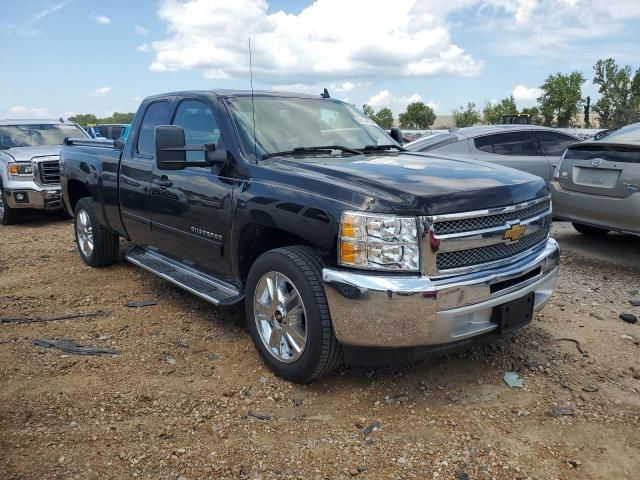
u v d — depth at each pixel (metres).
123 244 7.25
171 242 4.75
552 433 3.00
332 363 3.33
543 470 2.70
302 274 3.27
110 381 3.59
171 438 2.96
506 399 3.35
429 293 2.96
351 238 3.05
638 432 3.01
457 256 3.13
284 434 3.00
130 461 2.77
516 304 3.36
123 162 5.32
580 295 5.15
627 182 5.69
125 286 5.64
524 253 3.51
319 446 2.89
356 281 3.01
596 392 3.43
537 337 4.22
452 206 3.06
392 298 2.95
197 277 4.59
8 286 5.70
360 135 4.70
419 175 3.40
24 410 3.23
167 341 4.23
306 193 3.34
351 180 3.30
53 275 6.10
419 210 2.99
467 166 3.79
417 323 2.98
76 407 3.27
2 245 7.91
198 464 2.74
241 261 3.96
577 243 7.15
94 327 4.54
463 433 3.00
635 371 3.64
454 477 2.65
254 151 3.94
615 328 4.38
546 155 8.27
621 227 5.88
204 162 4.03
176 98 4.83
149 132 5.10
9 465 2.72
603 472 2.68
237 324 4.55
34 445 2.89
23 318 4.72
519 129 8.33
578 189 6.19
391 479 2.63
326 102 4.97
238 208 3.79
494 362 3.82
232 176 3.95
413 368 3.74
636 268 6.00
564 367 3.75
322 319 3.21
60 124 11.62
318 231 3.22
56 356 3.97
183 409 3.25
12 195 9.35
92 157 5.91
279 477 2.65
